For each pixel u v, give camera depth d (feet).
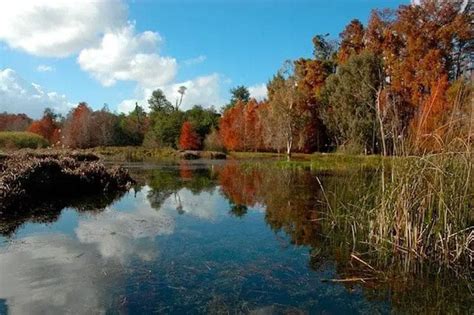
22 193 30.37
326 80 123.95
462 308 13.57
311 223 26.81
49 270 16.43
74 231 23.53
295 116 116.98
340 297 14.42
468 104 20.68
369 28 120.78
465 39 97.81
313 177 59.36
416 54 99.30
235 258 18.85
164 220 27.61
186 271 16.85
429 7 103.65
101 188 41.57
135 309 13.01
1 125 257.14
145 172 73.05
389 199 20.43
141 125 224.12
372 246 20.52
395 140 20.93
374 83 93.81
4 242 20.66
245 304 13.65
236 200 37.45
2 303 13.10
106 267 17.01
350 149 76.43
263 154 143.54
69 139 176.96
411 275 16.71
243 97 257.14
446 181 19.24
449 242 18.49
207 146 174.60
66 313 12.52
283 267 17.67
